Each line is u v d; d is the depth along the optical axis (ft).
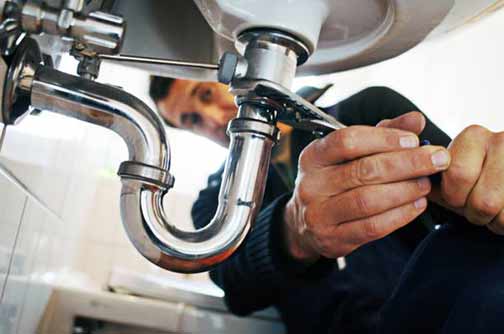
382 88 3.01
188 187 5.85
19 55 0.93
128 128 1.01
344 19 1.26
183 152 5.88
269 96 1.07
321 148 1.40
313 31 1.16
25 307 1.96
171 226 1.04
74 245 4.74
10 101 0.95
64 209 2.84
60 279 3.84
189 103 3.23
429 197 1.34
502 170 1.18
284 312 2.85
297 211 1.72
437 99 4.57
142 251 1.03
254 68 1.09
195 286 4.27
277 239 2.05
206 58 1.48
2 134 1.01
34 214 1.66
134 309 3.79
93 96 0.99
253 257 2.14
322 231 1.49
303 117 1.17
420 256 1.44
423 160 1.19
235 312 2.76
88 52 1.07
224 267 2.57
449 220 1.45
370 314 2.60
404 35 1.25
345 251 1.55
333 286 2.72
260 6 1.09
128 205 1.01
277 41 1.11
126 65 1.51
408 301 1.36
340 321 2.62
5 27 0.84
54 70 1.00
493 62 4.15
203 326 3.66
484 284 1.21
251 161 1.08
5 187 1.10
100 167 5.86
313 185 1.45
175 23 1.44
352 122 2.94
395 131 1.29
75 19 0.92
